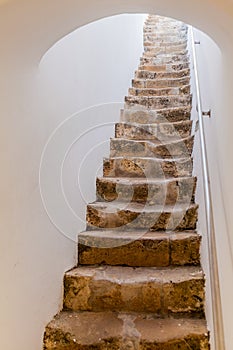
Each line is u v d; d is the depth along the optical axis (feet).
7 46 3.65
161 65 13.01
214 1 3.31
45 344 4.90
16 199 4.09
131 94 11.54
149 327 4.96
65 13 3.75
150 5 3.81
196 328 4.88
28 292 4.42
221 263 4.76
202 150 5.75
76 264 6.37
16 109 4.08
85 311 5.51
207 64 6.70
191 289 5.31
